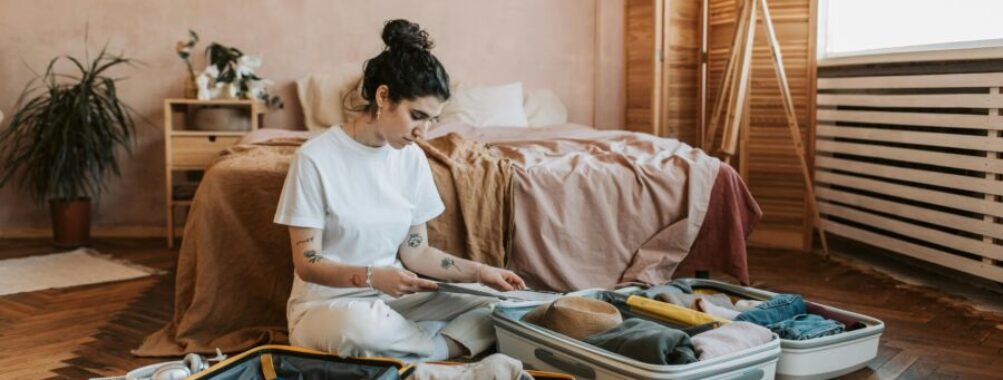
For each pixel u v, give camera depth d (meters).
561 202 3.07
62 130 4.27
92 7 4.61
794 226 4.35
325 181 2.16
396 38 2.10
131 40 4.66
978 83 3.33
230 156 3.14
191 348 2.65
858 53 4.09
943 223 3.55
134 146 4.72
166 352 2.64
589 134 3.99
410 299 2.39
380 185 2.25
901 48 3.88
